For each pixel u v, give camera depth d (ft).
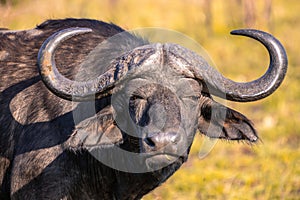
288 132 125.80
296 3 274.16
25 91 72.59
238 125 73.87
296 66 163.63
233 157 113.60
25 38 76.38
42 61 63.57
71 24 76.02
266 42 67.36
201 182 101.76
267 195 94.63
